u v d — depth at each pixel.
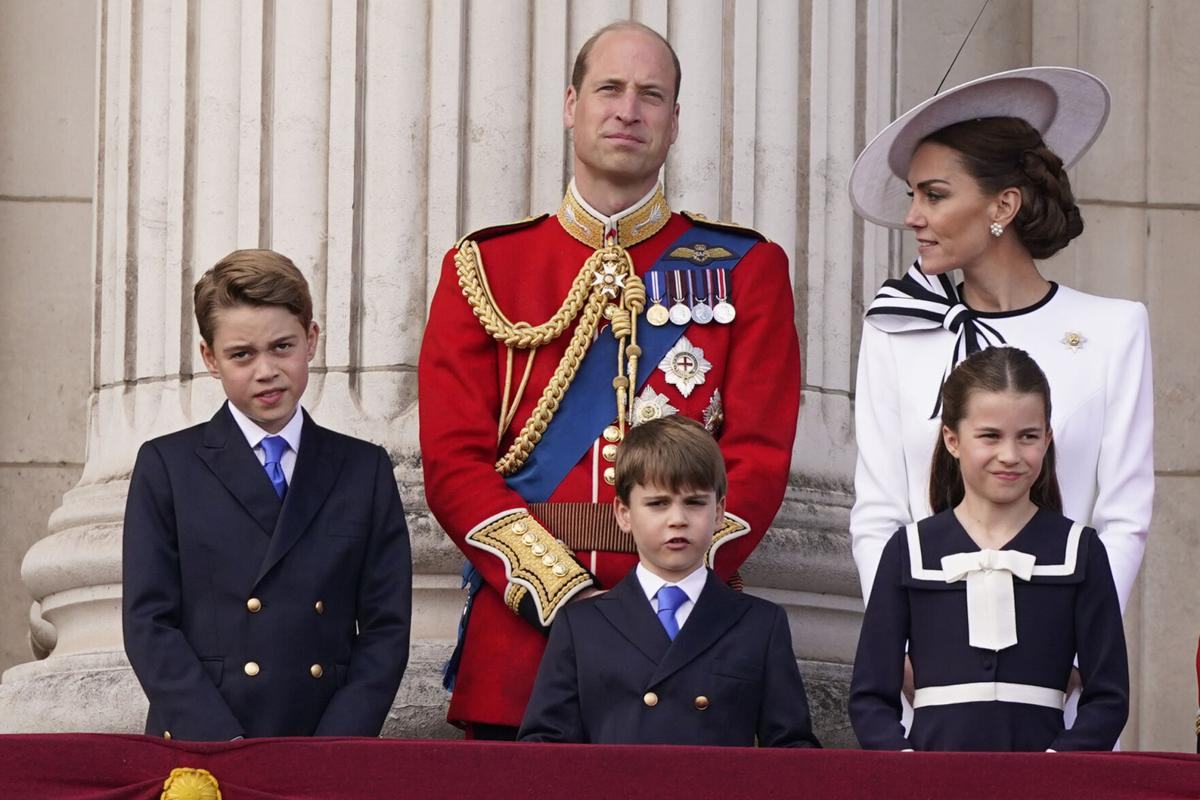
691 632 17.58
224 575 17.95
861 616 24.34
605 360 19.86
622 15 23.91
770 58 24.58
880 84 26.09
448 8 23.62
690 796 15.24
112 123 25.81
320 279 23.45
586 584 18.44
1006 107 19.52
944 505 18.23
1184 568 30.38
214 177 24.11
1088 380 18.62
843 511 24.12
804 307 24.52
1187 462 30.58
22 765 15.07
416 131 23.53
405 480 22.86
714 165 24.08
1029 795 15.23
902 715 18.36
